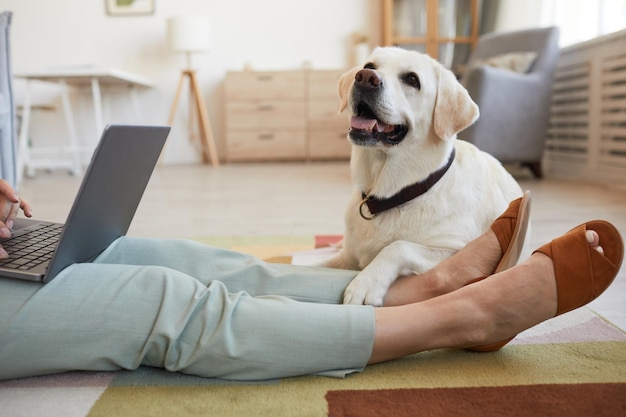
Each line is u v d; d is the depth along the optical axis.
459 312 0.98
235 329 0.96
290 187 3.92
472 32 5.61
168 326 0.95
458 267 1.17
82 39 6.04
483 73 3.86
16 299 0.96
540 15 4.98
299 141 5.93
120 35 6.05
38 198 3.46
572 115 4.39
